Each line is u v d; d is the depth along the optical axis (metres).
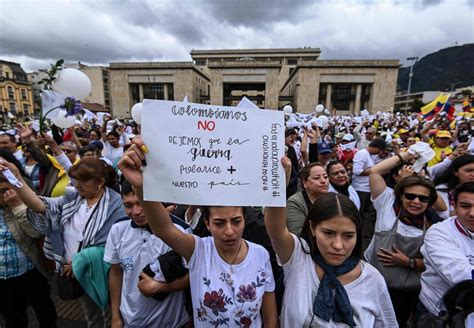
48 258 2.09
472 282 1.46
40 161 3.17
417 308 1.91
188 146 1.19
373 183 2.26
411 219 2.04
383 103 47.72
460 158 2.51
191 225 2.21
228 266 1.44
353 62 46.94
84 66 62.00
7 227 2.06
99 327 2.11
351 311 1.31
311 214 1.44
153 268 1.58
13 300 2.18
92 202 2.11
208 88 68.94
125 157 1.15
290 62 81.25
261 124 1.24
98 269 1.95
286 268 1.50
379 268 2.09
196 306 1.43
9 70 59.66
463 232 1.65
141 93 52.62
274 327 1.50
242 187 1.22
